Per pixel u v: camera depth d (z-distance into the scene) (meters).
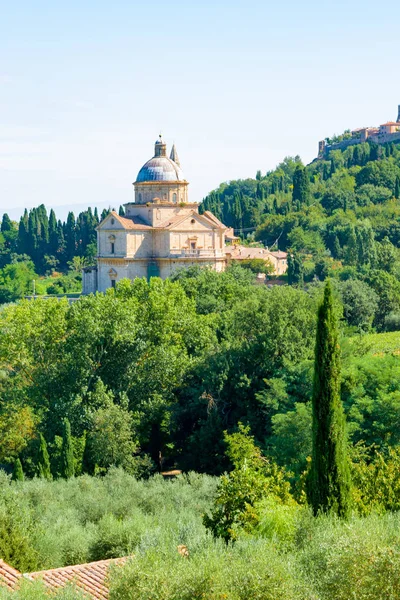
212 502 141.62
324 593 72.94
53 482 161.50
